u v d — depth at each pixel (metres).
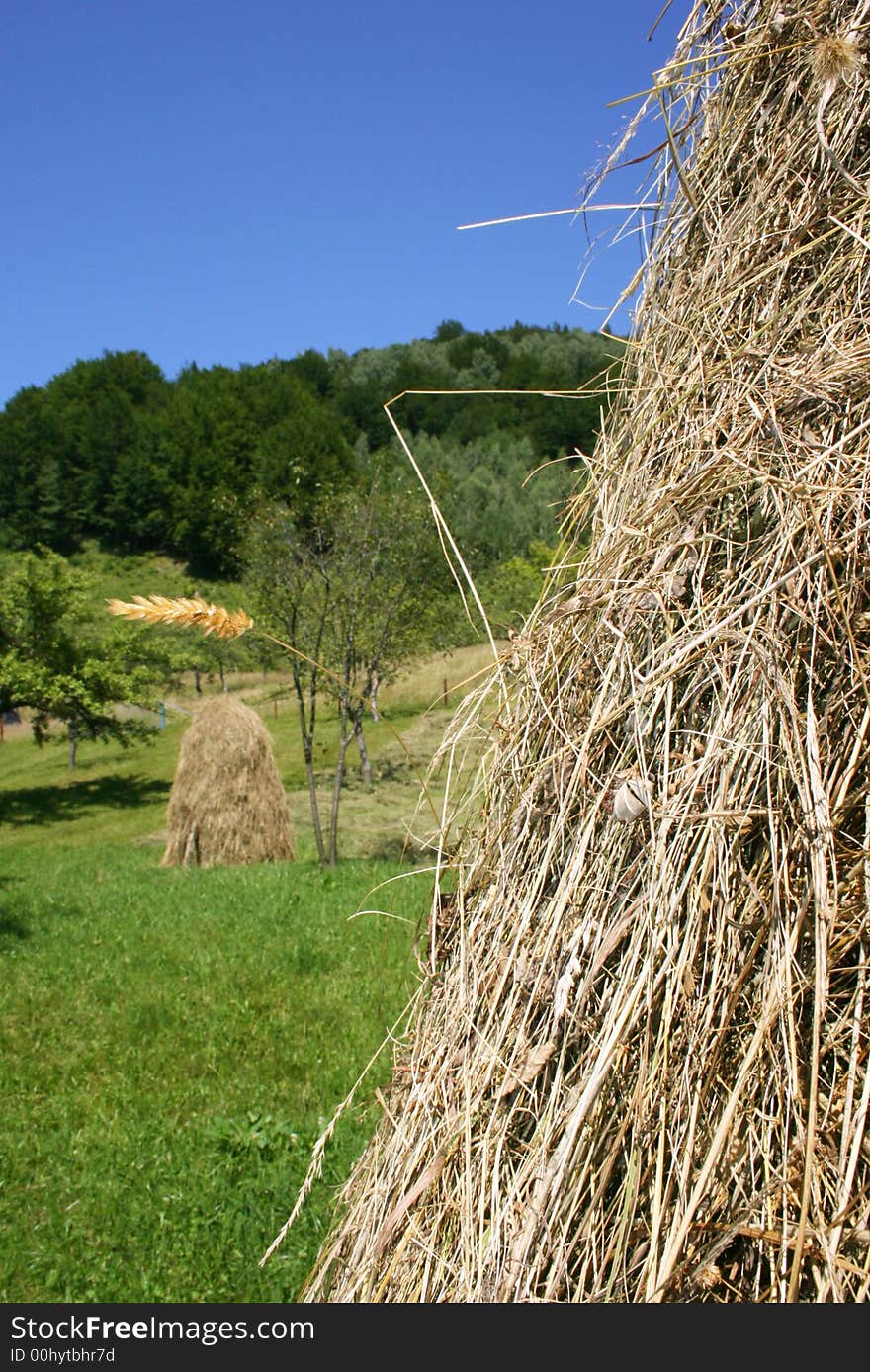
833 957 1.43
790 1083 1.37
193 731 14.70
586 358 79.44
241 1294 3.37
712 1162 1.37
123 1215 3.94
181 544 65.88
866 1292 1.27
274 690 37.19
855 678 1.53
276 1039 6.07
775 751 1.55
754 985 1.48
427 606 16.47
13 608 24.00
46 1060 5.91
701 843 1.55
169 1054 5.93
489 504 51.16
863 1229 1.30
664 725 1.68
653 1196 1.40
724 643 1.65
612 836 1.69
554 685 1.88
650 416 2.01
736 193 2.02
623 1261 1.43
